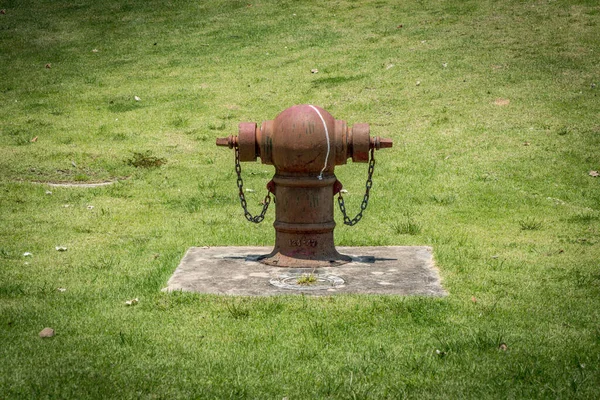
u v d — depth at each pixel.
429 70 17.50
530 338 5.67
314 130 7.44
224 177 12.63
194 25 22.73
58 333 5.88
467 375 5.07
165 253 8.47
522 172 12.04
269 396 4.82
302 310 6.31
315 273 7.42
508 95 15.63
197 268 7.68
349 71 18.03
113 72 19.39
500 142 13.42
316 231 7.70
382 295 6.65
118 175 12.80
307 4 23.81
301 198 7.65
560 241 8.83
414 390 4.87
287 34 21.23
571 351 5.41
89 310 6.45
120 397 4.77
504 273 7.43
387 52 19.03
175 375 5.11
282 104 16.47
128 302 6.56
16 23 23.36
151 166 13.24
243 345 5.64
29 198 11.22
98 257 8.32
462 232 9.34
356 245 8.76
